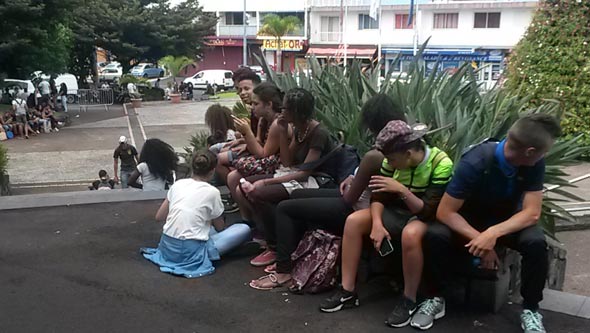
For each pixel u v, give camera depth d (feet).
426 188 10.80
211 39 166.81
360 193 11.48
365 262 12.52
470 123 14.34
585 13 31.73
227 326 10.93
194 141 28.32
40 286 12.80
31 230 16.76
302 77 19.85
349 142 14.93
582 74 31.24
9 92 82.53
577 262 19.93
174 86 115.34
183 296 12.24
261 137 15.49
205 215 13.66
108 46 115.75
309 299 11.98
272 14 156.76
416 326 10.64
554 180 14.33
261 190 12.90
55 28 83.10
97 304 11.90
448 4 124.36
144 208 18.98
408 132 10.39
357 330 10.69
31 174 46.03
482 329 10.69
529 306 10.36
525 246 10.02
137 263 14.11
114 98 107.65
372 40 134.62
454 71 18.43
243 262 14.06
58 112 86.53
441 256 10.55
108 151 56.65
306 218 12.30
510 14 120.88
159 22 119.34
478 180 10.12
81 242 15.70
